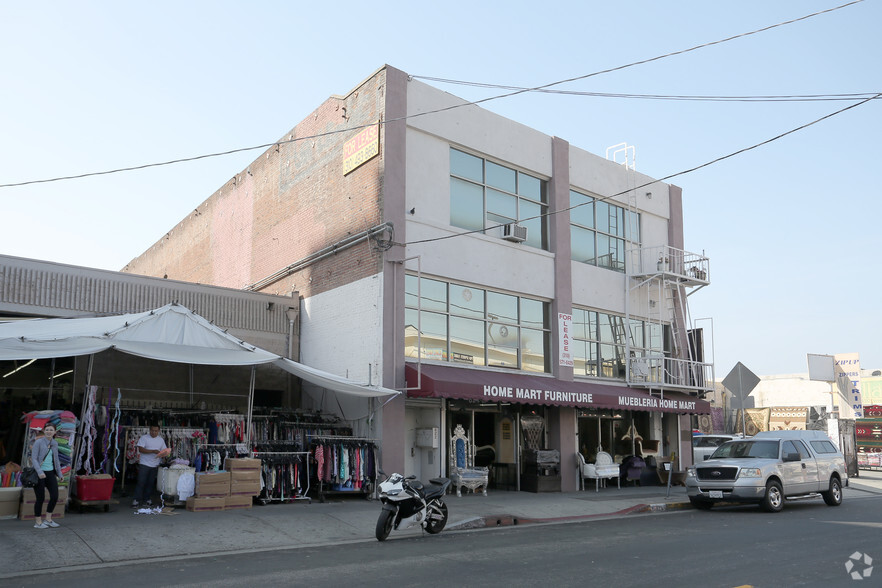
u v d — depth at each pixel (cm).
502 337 1973
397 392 1620
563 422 2044
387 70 1778
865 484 2545
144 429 1466
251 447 1504
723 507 1831
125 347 1309
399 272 1733
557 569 907
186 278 2978
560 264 2127
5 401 1633
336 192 1922
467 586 802
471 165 1969
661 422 2441
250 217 2434
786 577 861
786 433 1888
